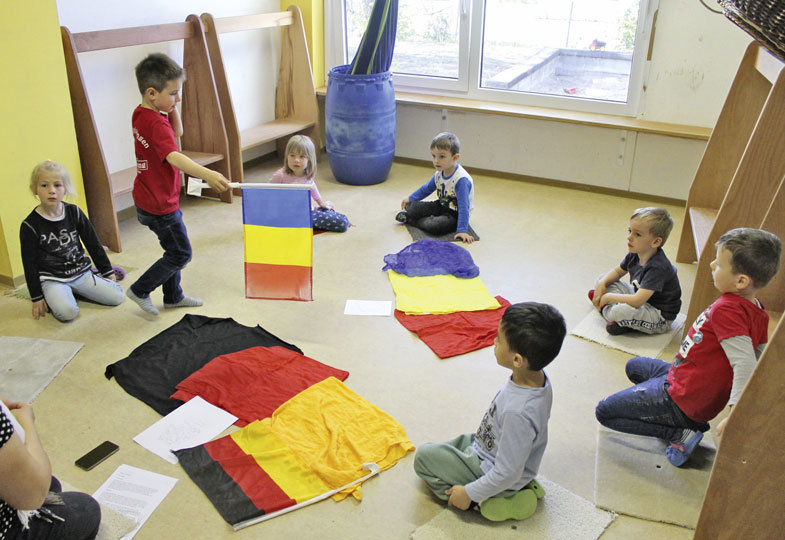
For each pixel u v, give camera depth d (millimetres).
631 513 1870
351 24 4977
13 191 2971
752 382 1477
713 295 2621
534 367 1660
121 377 2398
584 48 4328
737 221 2514
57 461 2008
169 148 2537
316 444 2096
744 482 1582
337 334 2723
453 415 2250
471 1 4492
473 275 3209
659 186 4230
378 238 3678
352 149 4359
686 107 4113
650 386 2039
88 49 3197
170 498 1886
